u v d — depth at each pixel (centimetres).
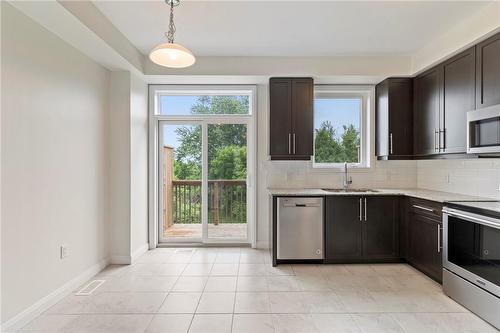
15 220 218
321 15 277
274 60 385
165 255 397
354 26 299
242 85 429
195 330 221
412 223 346
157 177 439
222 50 364
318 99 439
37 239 240
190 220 450
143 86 408
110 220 364
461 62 296
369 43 343
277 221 359
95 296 276
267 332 218
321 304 261
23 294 226
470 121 267
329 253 362
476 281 239
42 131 246
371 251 362
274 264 355
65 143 277
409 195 351
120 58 321
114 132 365
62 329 222
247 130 441
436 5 259
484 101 267
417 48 358
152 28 304
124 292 285
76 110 295
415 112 381
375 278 319
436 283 305
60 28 250
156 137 434
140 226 398
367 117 434
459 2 253
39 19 234
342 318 238
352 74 385
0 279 206
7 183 211
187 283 306
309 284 304
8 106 212
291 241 361
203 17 280
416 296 276
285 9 266
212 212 444
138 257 387
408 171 429
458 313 245
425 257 321
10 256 214
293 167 431
